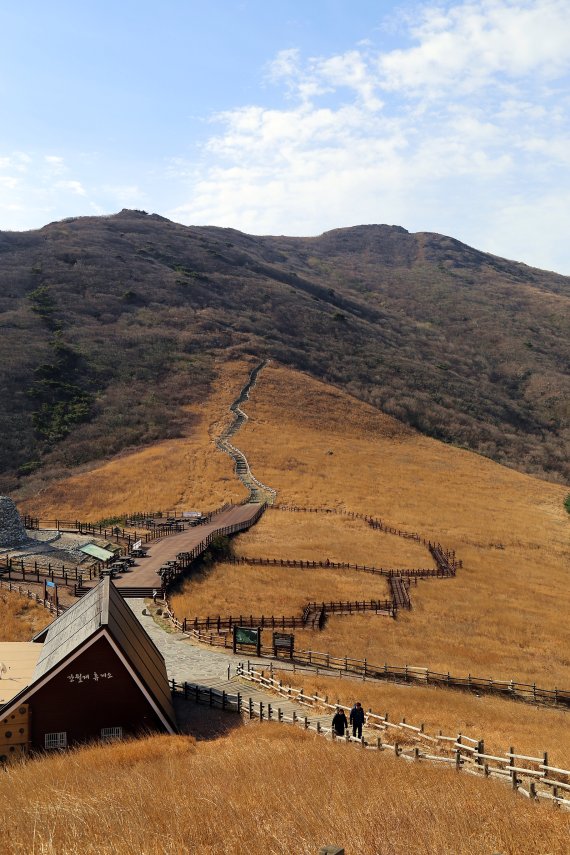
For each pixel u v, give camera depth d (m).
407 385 129.00
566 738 24.14
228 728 23.77
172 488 75.19
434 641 41.19
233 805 13.16
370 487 83.19
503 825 12.42
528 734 24.34
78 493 72.81
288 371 120.88
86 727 22.14
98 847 11.08
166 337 122.19
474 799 14.24
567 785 15.98
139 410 97.62
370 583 51.44
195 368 113.69
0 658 25.16
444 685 33.50
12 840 11.67
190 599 42.59
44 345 107.81
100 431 90.56
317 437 98.81
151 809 13.23
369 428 107.25
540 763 16.70
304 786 14.73
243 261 186.50
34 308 120.44
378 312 183.38
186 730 23.66
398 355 146.00
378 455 96.69
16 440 85.38
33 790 15.49
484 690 33.53
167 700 24.52
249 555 55.94
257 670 31.11
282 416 103.62
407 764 18.08
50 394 96.00
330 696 27.61
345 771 16.34
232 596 44.75
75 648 22.05
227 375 113.81
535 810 14.01
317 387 116.88
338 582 50.78
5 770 18.83
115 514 66.62
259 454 88.50
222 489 76.25
